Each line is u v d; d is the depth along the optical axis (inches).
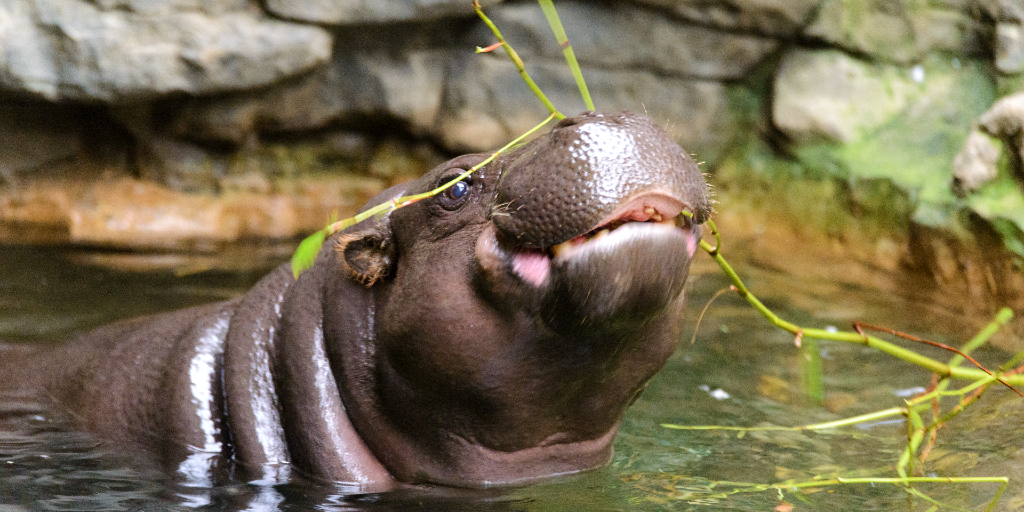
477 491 418.9
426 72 1126.4
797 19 1085.8
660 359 414.0
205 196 1082.7
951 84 1030.4
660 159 333.1
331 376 436.8
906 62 1060.5
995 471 435.2
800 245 1017.5
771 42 1112.2
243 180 1107.9
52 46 939.3
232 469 438.9
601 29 1110.4
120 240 965.8
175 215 1044.5
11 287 760.3
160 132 1075.3
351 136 1160.2
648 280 335.6
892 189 961.5
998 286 818.8
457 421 410.3
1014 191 852.6
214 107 1069.8
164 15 965.8
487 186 396.2
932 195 922.7
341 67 1105.4
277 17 1004.6
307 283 457.1
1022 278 799.7
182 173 1087.6
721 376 609.9
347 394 430.3
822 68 1084.5
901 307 782.5
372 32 1091.9
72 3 936.9
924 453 439.8
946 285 862.5
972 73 1024.9
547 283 354.3
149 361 507.8
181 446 459.5
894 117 1041.5
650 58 1120.2
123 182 1066.7
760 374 614.5
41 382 543.5
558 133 346.0
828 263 944.9
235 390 454.0
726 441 492.4
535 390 393.7
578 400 408.8
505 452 419.8
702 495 414.3
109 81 962.7
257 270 848.3
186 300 730.8
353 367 426.6
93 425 491.8
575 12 1104.8
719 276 885.2
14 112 1025.5
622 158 331.0
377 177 1162.0
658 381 598.5
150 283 786.8
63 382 534.6
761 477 439.8
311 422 431.8
